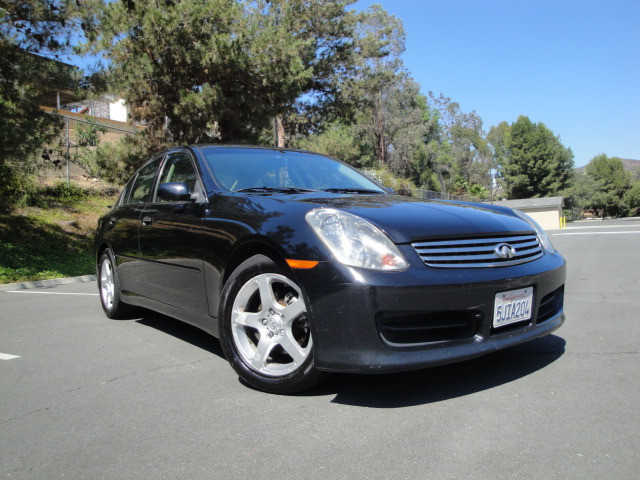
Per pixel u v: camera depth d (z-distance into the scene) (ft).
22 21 35.37
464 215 9.63
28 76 34.17
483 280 8.50
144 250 13.50
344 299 8.05
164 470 6.65
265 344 9.27
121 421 8.27
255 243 9.55
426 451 6.88
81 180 63.72
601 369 9.95
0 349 12.98
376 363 7.91
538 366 10.21
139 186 15.30
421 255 8.36
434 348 8.21
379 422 7.84
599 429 7.36
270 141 70.54
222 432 7.72
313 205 9.27
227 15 44.68
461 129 303.48
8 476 6.61
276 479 6.32
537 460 6.55
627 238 55.16
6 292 26.25
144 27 42.63
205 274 10.73
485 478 6.15
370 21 152.35
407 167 185.26
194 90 46.78
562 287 10.53
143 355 12.02
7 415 8.64
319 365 8.32
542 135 261.24
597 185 305.53
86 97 39.17
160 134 47.83
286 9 75.15
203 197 11.48
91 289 26.50
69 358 11.98
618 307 16.29
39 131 35.78
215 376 10.36
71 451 7.27
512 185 266.57
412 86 173.78
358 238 8.36
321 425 7.82
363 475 6.33
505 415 7.93
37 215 48.78
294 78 48.85
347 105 81.10
